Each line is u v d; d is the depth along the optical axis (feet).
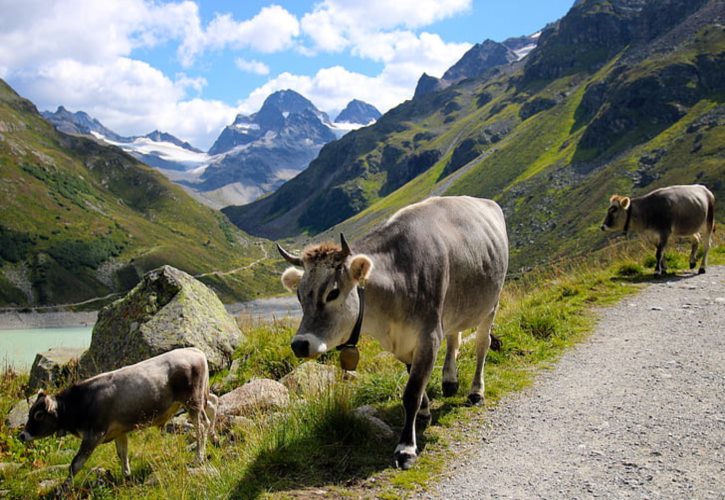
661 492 17.71
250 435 23.93
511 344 34.12
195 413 28.32
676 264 56.24
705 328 35.22
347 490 19.10
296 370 34.06
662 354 31.14
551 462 20.38
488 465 20.54
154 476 24.67
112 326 41.70
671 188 53.93
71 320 545.44
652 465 19.43
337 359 37.09
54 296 623.36
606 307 43.65
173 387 28.19
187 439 29.40
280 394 30.63
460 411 25.64
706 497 17.22
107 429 26.96
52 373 41.93
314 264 19.70
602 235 488.44
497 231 27.32
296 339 18.98
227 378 37.47
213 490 19.76
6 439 33.06
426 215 23.90
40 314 573.74
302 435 22.30
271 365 37.78
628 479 18.67
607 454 20.54
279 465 20.70
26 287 625.41
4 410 38.19
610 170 606.14
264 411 29.30
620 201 55.16
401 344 22.13
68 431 27.17
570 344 35.09
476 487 19.01
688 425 22.17
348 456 21.31
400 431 23.80
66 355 44.52
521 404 26.20
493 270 26.02
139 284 43.01
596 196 578.66
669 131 623.77
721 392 25.09
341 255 19.65
